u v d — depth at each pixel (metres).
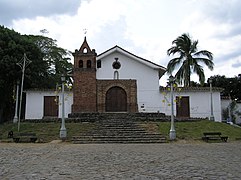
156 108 30.88
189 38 37.75
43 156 12.26
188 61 37.19
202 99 31.05
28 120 26.28
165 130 21.58
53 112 30.77
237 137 21.28
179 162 10.30
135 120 24.06
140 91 31.05
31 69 32.47
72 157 11.85
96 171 8.62
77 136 20.09
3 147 16.39
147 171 8.56
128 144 18.19
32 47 33.22
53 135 21.02
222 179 7.32
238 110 35.75
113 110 29.73
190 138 20.28
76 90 29.09
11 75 30.86
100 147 16.19
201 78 37.03
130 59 31.36
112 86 29.83
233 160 10.80
